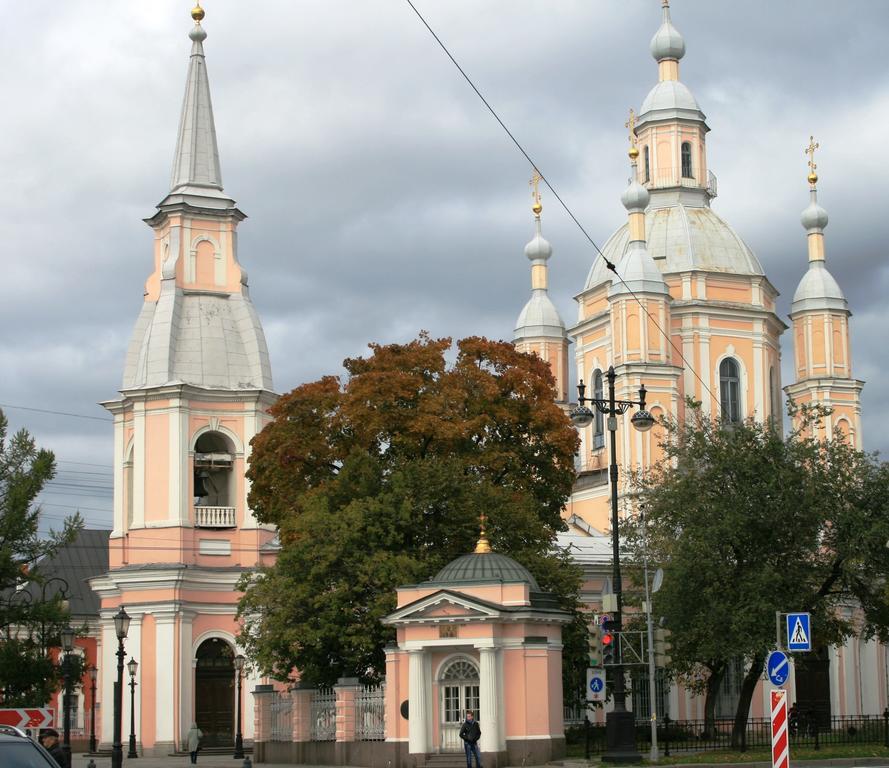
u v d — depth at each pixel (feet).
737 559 182.09
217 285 259.60
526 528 181.27
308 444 191.72
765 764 143.64
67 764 99.04
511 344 200.13
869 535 176.96
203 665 245.04
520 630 154.30
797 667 199.72
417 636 155.74
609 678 184.34
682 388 269.85
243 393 250.37
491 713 151.43
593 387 283.38
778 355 285.23
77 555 313.53
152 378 249.14
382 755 158.81
